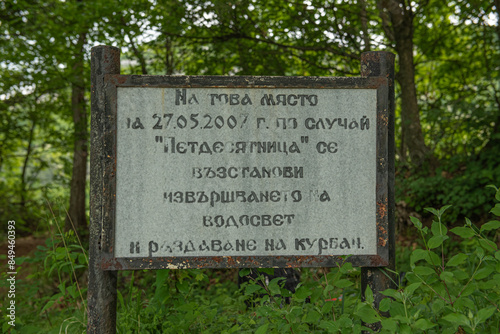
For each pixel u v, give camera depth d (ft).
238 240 8.99
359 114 9.24
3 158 52.65
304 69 33.45
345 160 9.18
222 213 9.02
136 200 8.92
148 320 10.64
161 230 8.92
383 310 7.55
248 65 32.73
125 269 8.79
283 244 9.02
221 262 8.91
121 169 8.94
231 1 25.71
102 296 8.82
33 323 14.08
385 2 28.53
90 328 8.81
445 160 31.76
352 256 9.00
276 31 30.45
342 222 9.09
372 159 9.19
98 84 9.00
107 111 8.94
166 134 9.05
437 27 38.14
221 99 9.15
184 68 35.37
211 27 29.86
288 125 9.18
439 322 7.71
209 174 9.06
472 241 17.65
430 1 35.24
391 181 9.28
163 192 8.98
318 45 29.40
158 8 30.17
